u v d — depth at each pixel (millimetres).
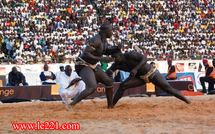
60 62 27500
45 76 17625
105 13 36125
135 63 10289
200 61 25719
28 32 31016
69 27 33125
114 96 10672
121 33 33781
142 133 6512
